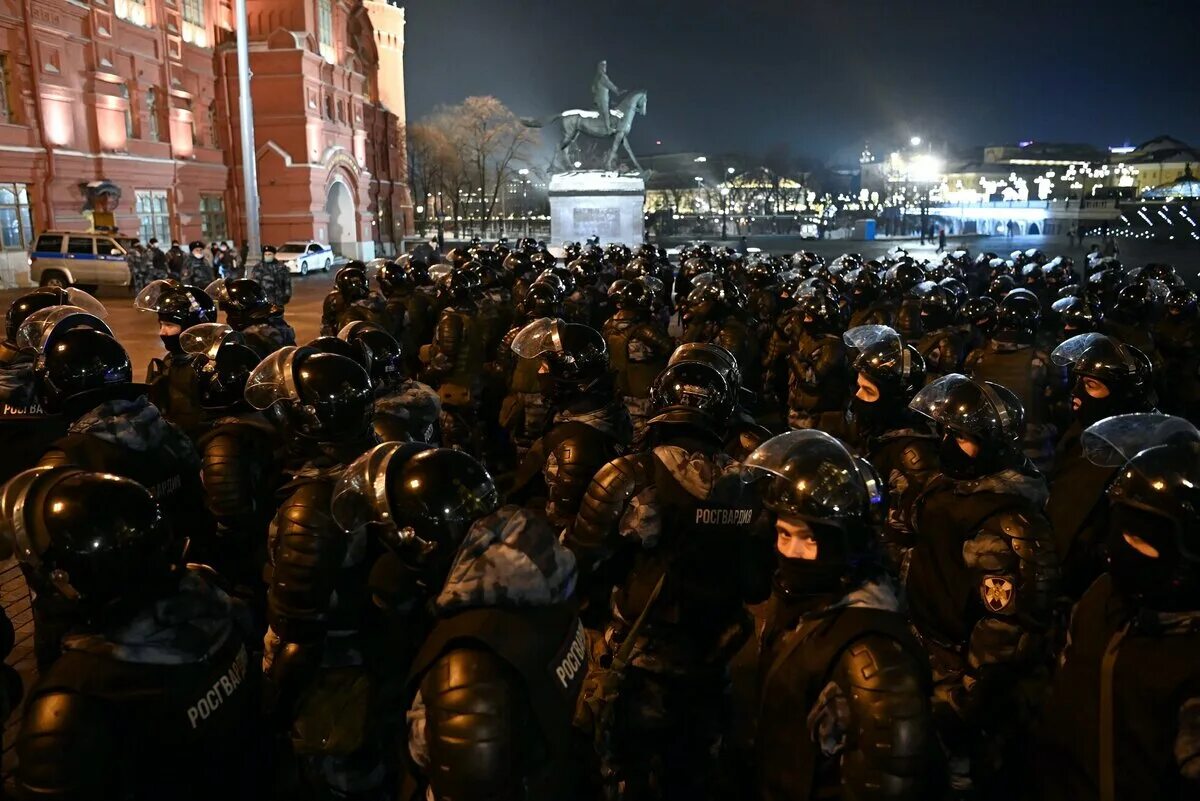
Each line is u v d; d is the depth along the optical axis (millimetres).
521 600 1935
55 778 1757
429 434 4812
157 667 1903
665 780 3166
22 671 4676
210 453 3752
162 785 1926
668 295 13359
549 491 3924
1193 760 1917
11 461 4652
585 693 3172
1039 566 2807
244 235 43531
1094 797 2129
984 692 2879
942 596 3047
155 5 36875
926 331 8789
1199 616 2014
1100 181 116062
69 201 31766
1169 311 8102
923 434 3799
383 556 2672
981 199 87625
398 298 9625
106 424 3484
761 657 2438
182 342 5488
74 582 1863
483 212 75250
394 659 2748
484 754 1752
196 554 3912
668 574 3070
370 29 53844
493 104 74000
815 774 2121
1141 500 1994
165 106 37719
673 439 3150
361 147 50656
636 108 39469
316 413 2812
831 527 2152
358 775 2709
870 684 1985
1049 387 6359
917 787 1947
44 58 30484
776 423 9711
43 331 4719
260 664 2986
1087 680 2211
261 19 44031
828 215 91812
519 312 8445
